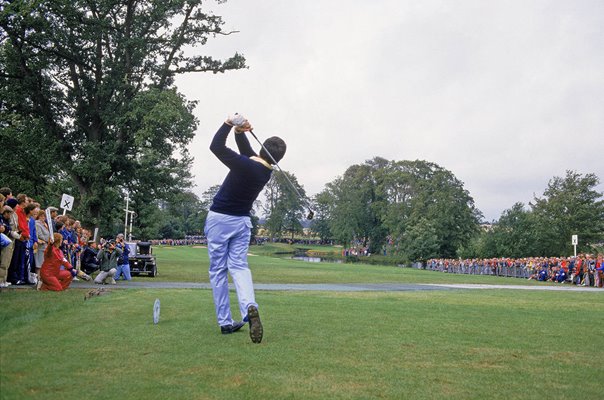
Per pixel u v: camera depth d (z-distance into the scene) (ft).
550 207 219.82
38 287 38.29
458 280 92.94
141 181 114.52
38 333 19.01
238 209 20.24
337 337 19.90
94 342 17.65
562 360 17.26
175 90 103.65
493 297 44.73
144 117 95.91
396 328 22.44
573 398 13.07
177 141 110.93
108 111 102.78
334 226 365.40
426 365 16.05
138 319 22.74
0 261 39.29
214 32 109.91
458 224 268.82
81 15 102.12
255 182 20.02
